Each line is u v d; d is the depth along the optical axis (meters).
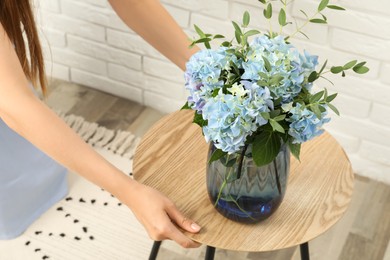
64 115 2.34
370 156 2.09
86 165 1.21
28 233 1.94
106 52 2.31
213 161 1.25
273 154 1.15
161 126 1.55
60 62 2.45
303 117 1.13
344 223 1.99
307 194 1.39
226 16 1.99
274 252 1.90
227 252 1.89
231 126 1.11
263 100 1.11
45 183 1.95
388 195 2.08
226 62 1.17
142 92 2.37
